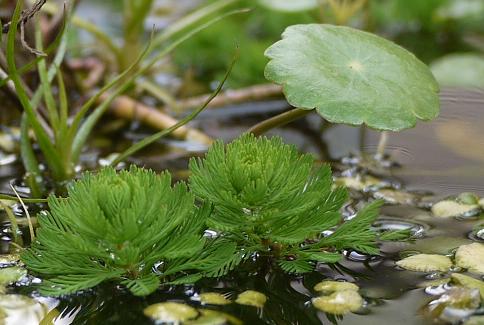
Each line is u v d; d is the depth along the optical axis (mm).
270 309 533
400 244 572
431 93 590
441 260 558
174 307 531
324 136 692
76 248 534
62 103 627
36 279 551
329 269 556
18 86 595
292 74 579
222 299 537
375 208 563
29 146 638
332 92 575
